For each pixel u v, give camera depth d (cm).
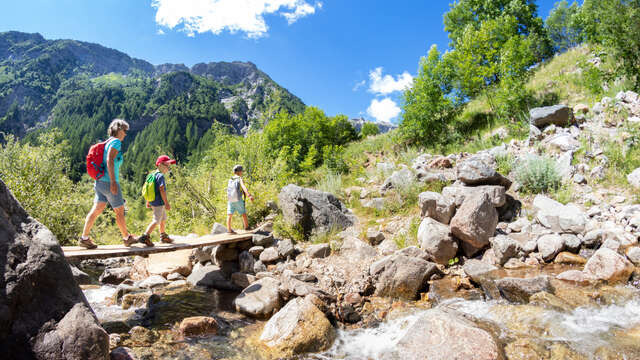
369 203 866
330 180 1109
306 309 421
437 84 1264
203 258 752
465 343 313
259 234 716
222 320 474
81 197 1296
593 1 1052
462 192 667
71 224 1188
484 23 1419
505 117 1143
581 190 657
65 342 288
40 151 1228
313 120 2091
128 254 482
